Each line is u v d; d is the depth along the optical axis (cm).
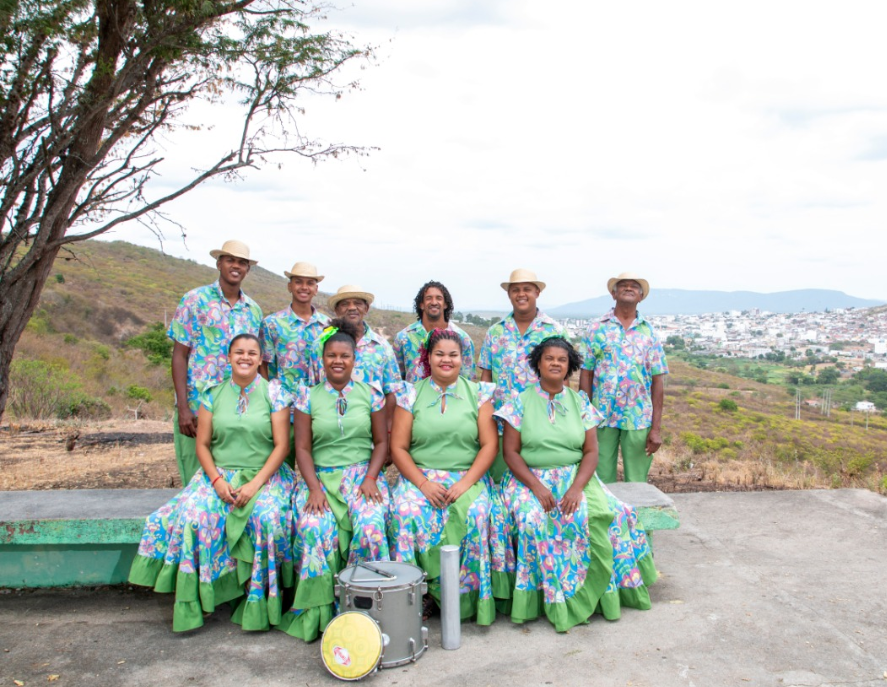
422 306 515
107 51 529
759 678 324
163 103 568
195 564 377
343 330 431
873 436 4534
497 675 331
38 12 469
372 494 394
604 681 323
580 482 398
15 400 1205
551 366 405
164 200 558
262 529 380
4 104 504
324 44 545
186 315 460
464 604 388
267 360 494
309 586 369
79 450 892
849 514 595
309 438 407
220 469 403
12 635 377
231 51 532
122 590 439
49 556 439
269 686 324
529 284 488
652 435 510
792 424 4931
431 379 420
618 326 505
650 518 422
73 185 532
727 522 576
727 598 419
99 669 340
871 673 328
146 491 476
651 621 388
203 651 359
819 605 407
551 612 378
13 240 530
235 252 453
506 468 456
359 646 328
